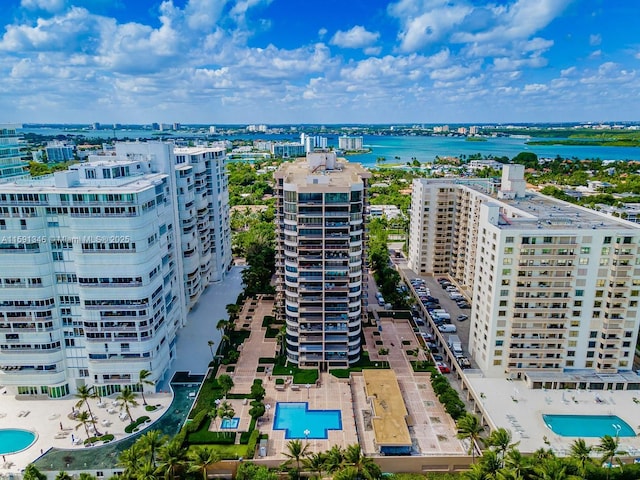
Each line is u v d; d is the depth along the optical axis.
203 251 172.00
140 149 131.38
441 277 185.62
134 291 103.56
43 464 89.19
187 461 84.88
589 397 108.19
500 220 118.19
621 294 108.75
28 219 99.12
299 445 84.81
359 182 117.25
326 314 122.12
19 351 105.81
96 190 100.19
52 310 105.00
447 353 130.38
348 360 125.31
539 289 109.50
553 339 113.00
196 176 161.75
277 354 131.88
